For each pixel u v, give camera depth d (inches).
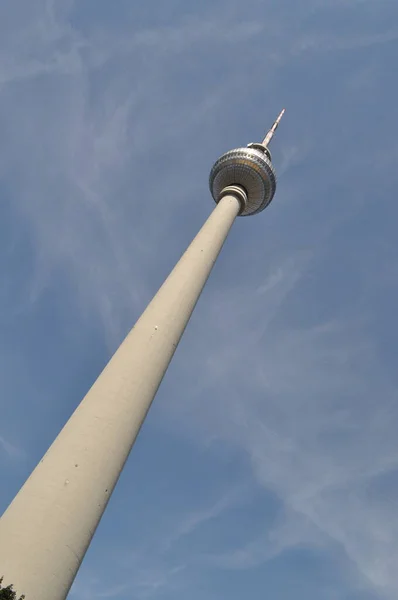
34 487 776.9
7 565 662.5
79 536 759.1
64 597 708.0
